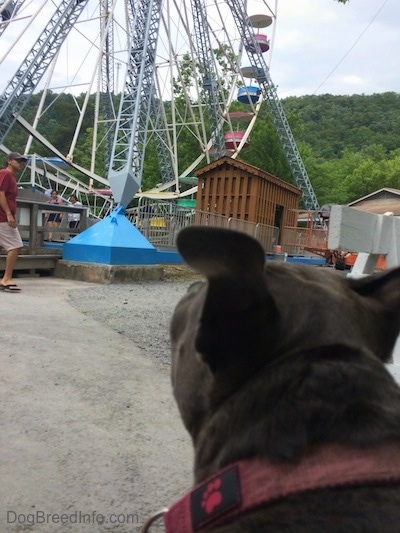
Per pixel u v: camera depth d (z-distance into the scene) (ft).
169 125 113.29
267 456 2.48
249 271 2.50
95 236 27.12
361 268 10.28
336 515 2.30
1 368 10.65
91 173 97.45
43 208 27.32
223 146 103.60
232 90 103.30
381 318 3.32
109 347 13.05
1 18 81.15
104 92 103.40
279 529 2.31
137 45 69.62
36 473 6.88
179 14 94.89
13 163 19.86
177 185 101.60
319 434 2.46
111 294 21.89
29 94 84.43
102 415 8.83
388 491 2.35
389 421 2.49
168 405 9.49
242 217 47.91
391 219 10.00
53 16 84.64
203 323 2.65
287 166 105.19
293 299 2.89
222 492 2.55
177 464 7.42
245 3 100.17
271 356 2.75
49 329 14.34
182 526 2.73
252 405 2.65
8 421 8.27
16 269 24.90
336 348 2.74
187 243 2.52
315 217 63.31
